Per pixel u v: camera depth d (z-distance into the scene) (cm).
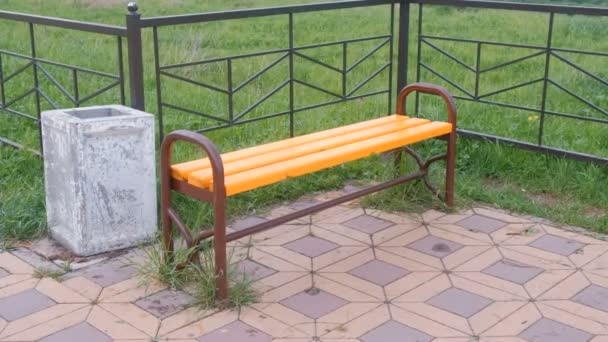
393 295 350
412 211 457
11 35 1040
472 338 310
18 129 629
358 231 429
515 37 1065
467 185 488
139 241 402
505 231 427
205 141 323
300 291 354
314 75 862
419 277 369
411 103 722
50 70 826
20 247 402
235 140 607
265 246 406
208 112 687
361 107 710
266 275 371
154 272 362
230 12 434
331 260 389
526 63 916
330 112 692
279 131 623
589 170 488
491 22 1175
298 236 421
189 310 333
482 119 654
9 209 430
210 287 336
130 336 311
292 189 486
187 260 349
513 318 327
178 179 347
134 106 408
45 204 436
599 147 584
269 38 1065
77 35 1062
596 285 360
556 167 504
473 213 455
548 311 334
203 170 344
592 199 473
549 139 599
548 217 447
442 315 330
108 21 1187
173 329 317
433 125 442
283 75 854
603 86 795
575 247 405
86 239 385
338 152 384
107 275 367
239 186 330
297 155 377
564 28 1116
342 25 1170
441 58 952
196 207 435
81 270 373
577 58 937
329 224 439
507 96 759
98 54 937
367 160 532
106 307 336
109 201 388
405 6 534
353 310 335
